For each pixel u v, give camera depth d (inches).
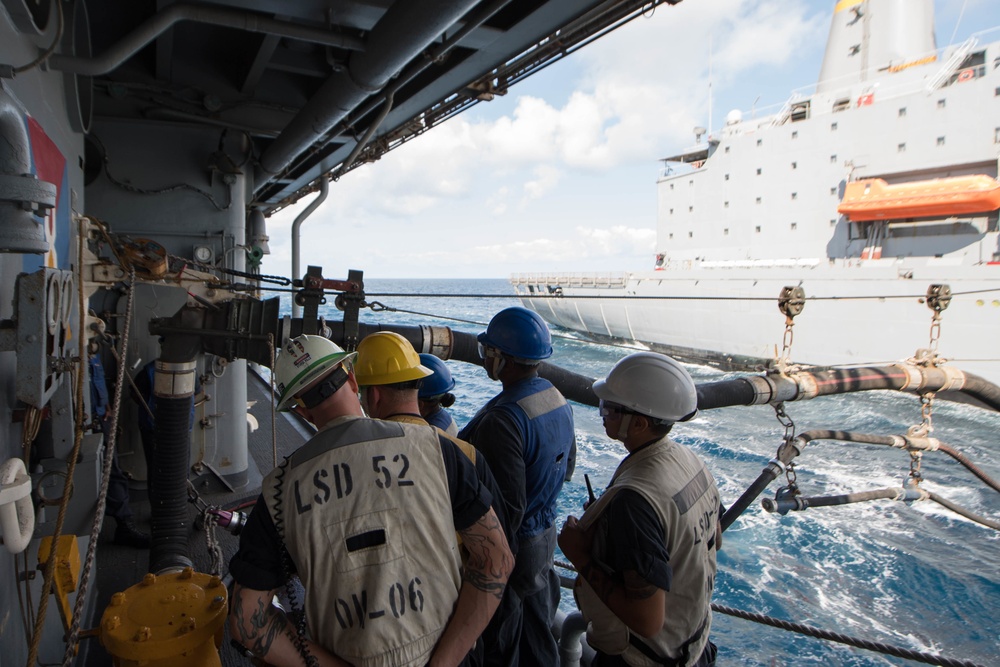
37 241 67.1
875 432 864.3
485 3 163.6
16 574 86.7
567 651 113.5
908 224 1018.1
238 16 146.8
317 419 64.1
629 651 80.8
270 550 57.2
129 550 199.6
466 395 957.8
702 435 857.5
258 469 290.2
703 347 1240.8
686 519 76.6
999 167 910.4
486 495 65.8
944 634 432.1
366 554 56.6
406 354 83.6
